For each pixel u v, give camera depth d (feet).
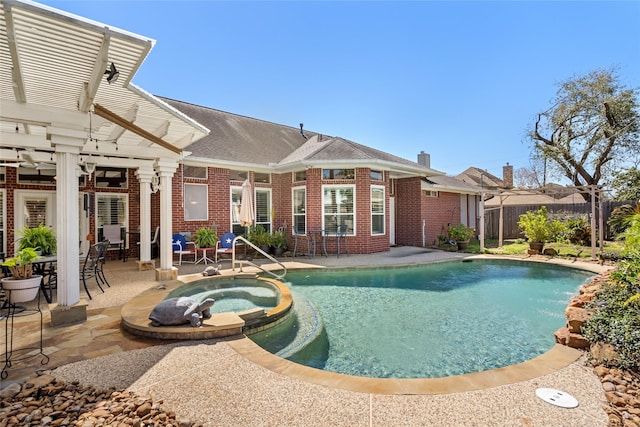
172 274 26.48
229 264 35.19
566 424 8.45
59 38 12.09
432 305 23.22
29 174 32.65
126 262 35.17
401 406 9.23
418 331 18.43
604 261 36.14
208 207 39.86
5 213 31.40
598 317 13.75
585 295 18.49
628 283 16.15
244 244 41.52
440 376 13.55
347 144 45.37
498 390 10.12
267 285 25.58
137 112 20.88
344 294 25.85
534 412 8.98
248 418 8.66
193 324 14.70
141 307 17.75
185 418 8.64
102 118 19.51
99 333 15.01
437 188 55.16
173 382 10.55
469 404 9.35
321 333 17.40
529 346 16.51
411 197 51.55
